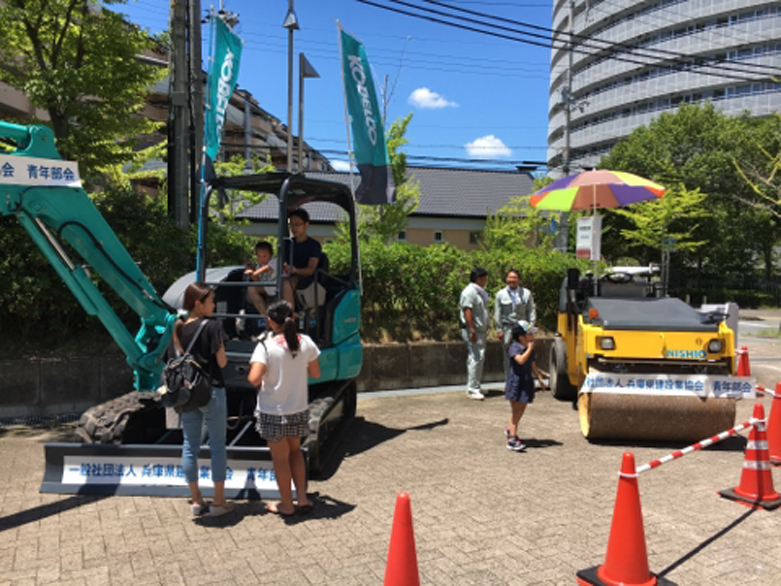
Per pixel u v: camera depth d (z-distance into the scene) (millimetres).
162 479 4891
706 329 6312
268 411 4293
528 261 10711
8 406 7305
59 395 7516
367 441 6500
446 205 35500
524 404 6066
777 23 47125
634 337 6324
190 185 9859
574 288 8125
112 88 9711
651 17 53688
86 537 4059
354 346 6539
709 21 51094
